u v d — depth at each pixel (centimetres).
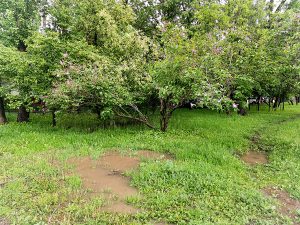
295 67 773
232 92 1006
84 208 431
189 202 465
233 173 614
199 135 970
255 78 985
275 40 955
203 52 847
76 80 841
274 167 691
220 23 1186
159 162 630
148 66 927
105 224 392
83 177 556
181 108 1816
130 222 402
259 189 551
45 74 930
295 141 954
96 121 1126
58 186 504
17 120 1155
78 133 909
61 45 955
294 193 530
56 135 870
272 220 428
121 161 657
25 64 895
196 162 654
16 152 691
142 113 1047
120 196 481
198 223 401
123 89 874
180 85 813
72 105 895
